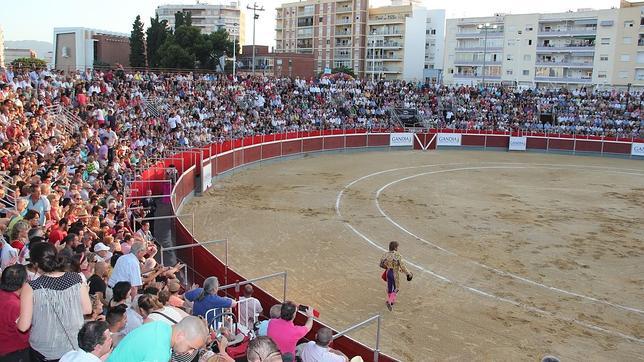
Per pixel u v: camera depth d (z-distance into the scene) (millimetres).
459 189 28453
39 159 15406
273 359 4039
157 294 6820
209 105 35969
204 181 25625
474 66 96562
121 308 5441
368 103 48625
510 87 56656
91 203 12711
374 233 19609
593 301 13766
